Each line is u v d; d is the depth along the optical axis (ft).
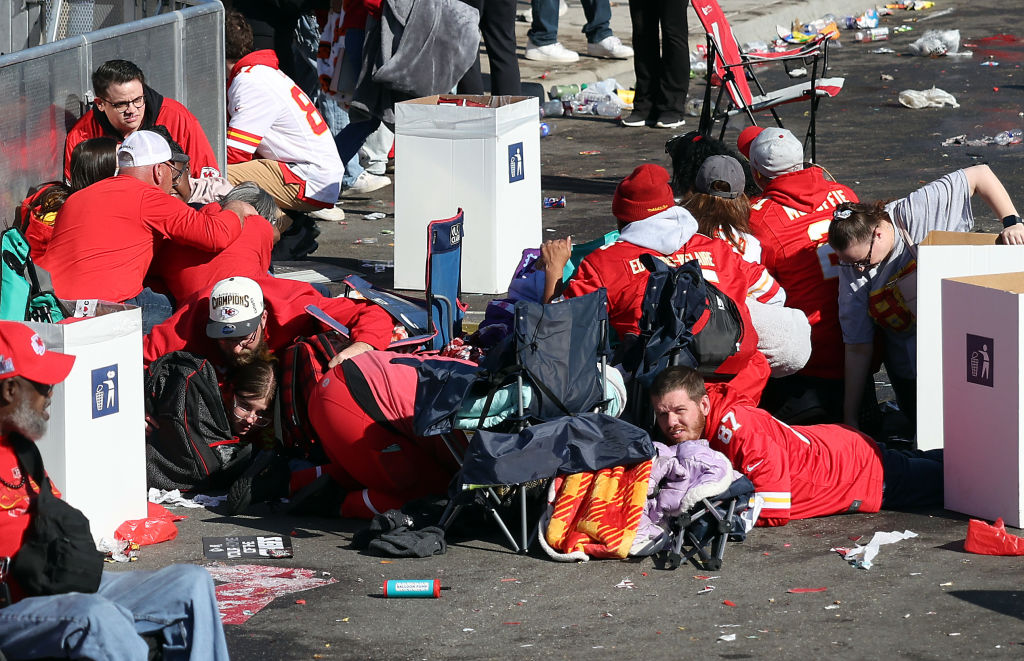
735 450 70.08
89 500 67.92
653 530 67.77
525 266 88.69
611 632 59.11
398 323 83.56
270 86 115.75
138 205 84.89
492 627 59.93
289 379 77.25
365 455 72.64
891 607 60.80
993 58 212.43
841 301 81.92
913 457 75.36
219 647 50.29
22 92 92.22
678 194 98.89
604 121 179.22
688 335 72.49
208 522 73.92
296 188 116.67
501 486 69.00
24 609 47.73
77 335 66.28
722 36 142.72
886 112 179.01
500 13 141.79
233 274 86.84
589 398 69.67
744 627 59.21
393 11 125.59
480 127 108.88
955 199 84.89
